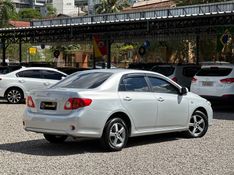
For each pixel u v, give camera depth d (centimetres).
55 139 1069
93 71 1066
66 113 933
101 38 3319
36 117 966
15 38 3991
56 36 3850
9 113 1689
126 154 945
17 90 2117
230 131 1278
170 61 4497
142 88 1044
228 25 2673
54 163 851
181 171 794
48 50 7288
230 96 1762
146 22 2612
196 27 2853
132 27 3077
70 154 941
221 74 1789
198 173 781
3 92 2106
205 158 904
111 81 993
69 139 1140
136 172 785
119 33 3409
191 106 1144
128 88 1016
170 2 5756
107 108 955
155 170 800
